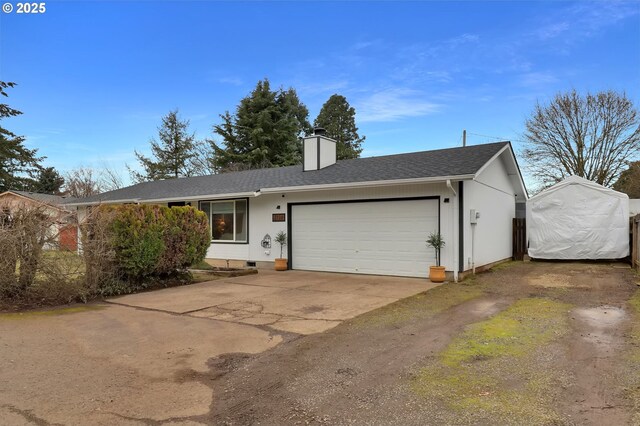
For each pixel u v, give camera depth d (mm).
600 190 13531
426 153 13281
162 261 9352
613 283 9258
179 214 9828
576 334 5270
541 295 8055
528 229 14695
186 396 3561
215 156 33562
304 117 37969
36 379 3943
